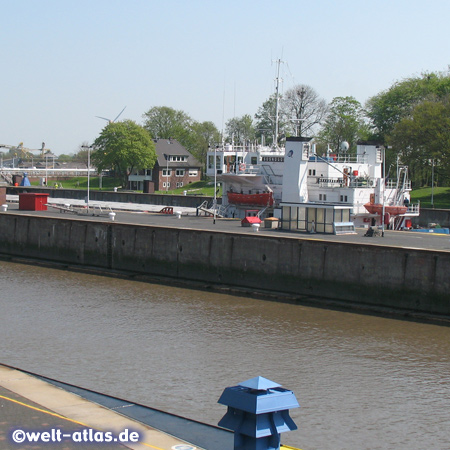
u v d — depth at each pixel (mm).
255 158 86688
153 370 36312
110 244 69125
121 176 193625
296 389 33625
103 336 43188
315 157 78688
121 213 91688
